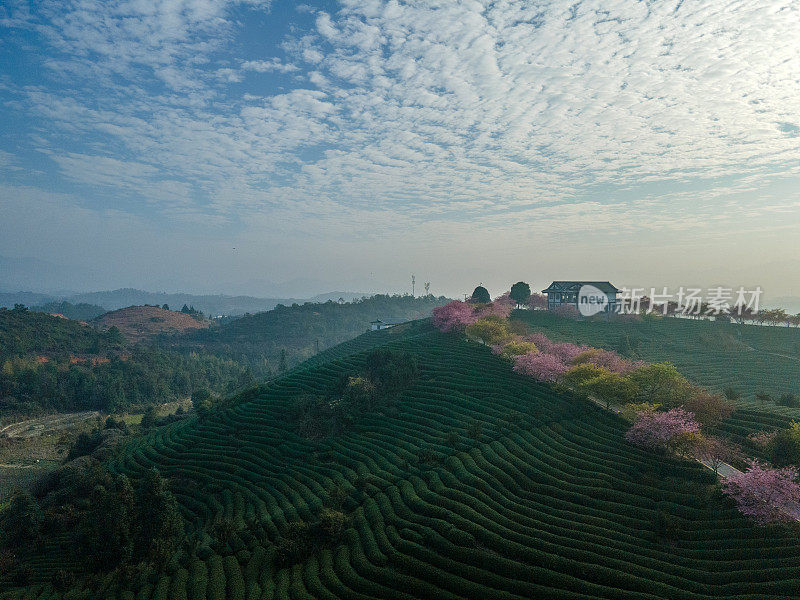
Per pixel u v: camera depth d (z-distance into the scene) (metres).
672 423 58.88
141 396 179.25
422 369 99.00
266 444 83.50
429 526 50.50
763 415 69.12
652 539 45.81
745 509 45.69
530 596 39.88
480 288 174.38
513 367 90.62
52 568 60.47
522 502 52.75
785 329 136.62
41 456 118.06
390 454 70.00
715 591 38.75
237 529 59.00
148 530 56.03
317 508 59.41
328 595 43.50
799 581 37.75
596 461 59.56
